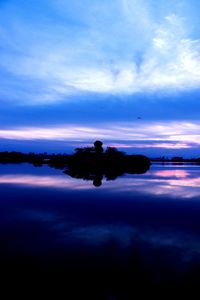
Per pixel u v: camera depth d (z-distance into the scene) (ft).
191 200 85.40
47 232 50.16
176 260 36.94
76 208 72.23
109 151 337.93
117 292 28.89
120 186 120.57
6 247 42.01
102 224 55.93
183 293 28.71
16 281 31.12
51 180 149.28
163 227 53.62
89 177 170.09
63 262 36.40
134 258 37.76
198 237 47.14
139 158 342.64
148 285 30.53
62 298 27.73
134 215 64.18
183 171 265.75
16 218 61.11
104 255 38.73
